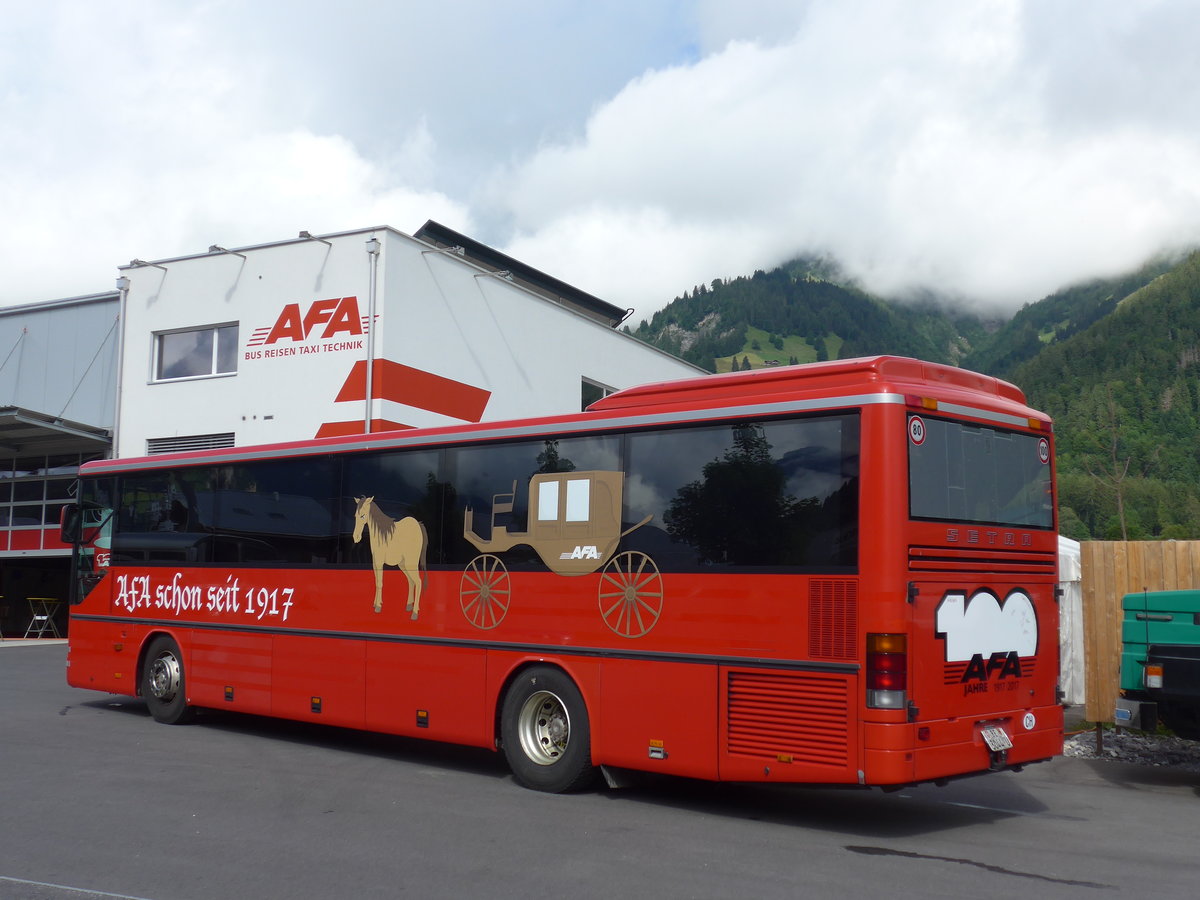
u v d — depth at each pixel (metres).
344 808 8.37
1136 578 12.03
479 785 9.42
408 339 25.14
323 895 6.07
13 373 29.77
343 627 10.98
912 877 6.55
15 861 6.77
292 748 11.42
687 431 8.52
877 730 7.25
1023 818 8.47
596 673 8.81
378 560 10.73
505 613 9.54
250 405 25.86
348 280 24.88
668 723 8.32
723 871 6.65
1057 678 8.74
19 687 16.75
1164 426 135.38
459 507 10.06
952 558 7.79
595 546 8.95
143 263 27.59
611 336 34.09
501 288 28.66
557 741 9.16
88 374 28.81
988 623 8.04
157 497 13.37
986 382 8.70
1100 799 9.30
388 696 10.46
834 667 7.48
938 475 7.80
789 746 7.66
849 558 7.51
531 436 9.55
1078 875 6.65
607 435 9.01
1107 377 149.75
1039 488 8.80
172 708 12.89
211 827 7.66
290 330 25.47
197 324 26.88
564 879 6.41
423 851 7.05
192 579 12.73
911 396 7.68
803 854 7.12
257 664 11.84
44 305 29.66
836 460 7.69
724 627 8.08
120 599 13.62
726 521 8.17
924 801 9.16
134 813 8.09
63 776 9.57
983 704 7.93
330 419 24.77
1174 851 7.34
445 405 26.20
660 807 8.64
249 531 12.14
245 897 6.04
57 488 29.56
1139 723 9.53
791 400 7.96
